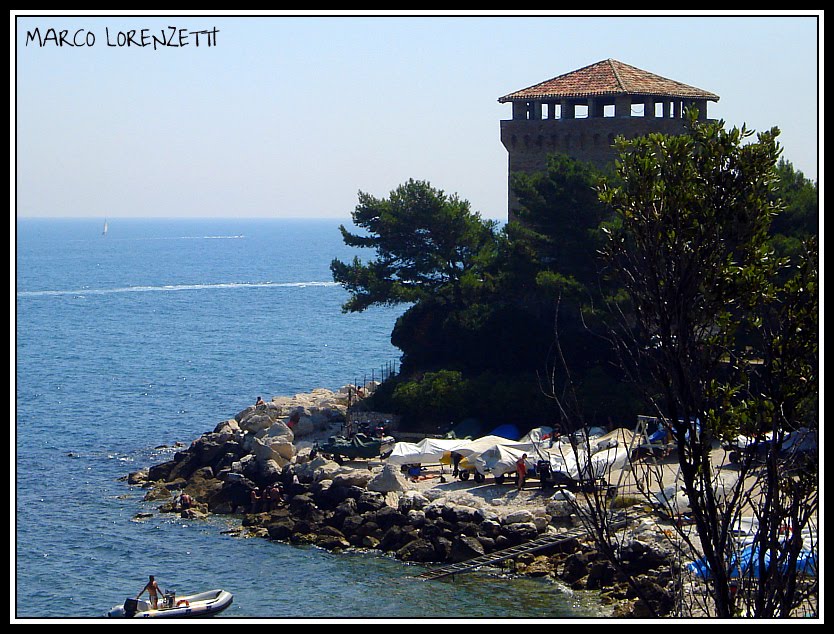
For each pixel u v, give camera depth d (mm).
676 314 27828
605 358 84500
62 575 61281
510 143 113125
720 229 28219
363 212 100125
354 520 67125
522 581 57156
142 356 181875
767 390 28078
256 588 59062
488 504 66188
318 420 88812
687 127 29828
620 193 28609
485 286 93875
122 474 87625
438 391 85000
